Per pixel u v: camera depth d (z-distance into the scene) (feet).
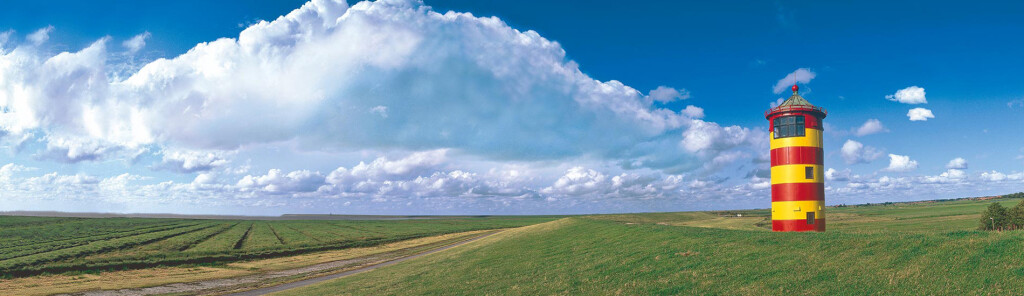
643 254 120.47
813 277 77.41
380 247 353.31
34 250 283.38
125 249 311.68
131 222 571.69
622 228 184.55
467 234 451.12
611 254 131.85
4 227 432.66
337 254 304.91
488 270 139.85
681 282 86.99
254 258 286.66
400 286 129.59
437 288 116.47
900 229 251.60
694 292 79.61
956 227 247.70
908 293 64.13
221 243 355.77
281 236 440.86
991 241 76.54
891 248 84.28
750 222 424.05
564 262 133.08
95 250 291.17
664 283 87.92
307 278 186.70
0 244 314.96
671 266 101.19
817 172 159.94
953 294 61.67
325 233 481.46
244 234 464.24
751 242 110.93
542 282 105.91
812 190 158.30
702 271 92.48
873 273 74.18
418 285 127.44
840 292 68.64
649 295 81.76
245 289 165.78
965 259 71.82
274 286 169.37
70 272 217.56
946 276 67.56
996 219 202.69
